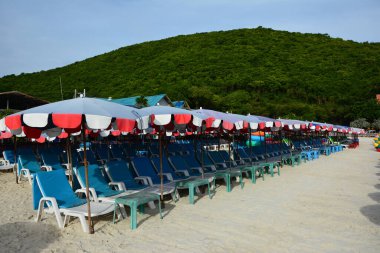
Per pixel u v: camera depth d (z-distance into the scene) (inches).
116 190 232.4
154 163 296.8
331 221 196.4
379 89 2039.9
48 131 201.2
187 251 150.1
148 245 157.8
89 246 156.4
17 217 203.9
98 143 555.8
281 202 244.8
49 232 175.5
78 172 224.2
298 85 2097.7
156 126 248.5
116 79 2390.5
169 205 235.6
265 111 1800.0
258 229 181.6
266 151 528.7
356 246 155.9
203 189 290.5
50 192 191.5
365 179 353.1
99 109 159.3
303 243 160.1
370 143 1122.0
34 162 339.3
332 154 679.7
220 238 167.2
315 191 286.4
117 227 184.9
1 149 519.5
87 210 181.3
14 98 971.3
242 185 304.8
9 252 149.0
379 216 206.5
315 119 1771.7
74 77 2598.4
